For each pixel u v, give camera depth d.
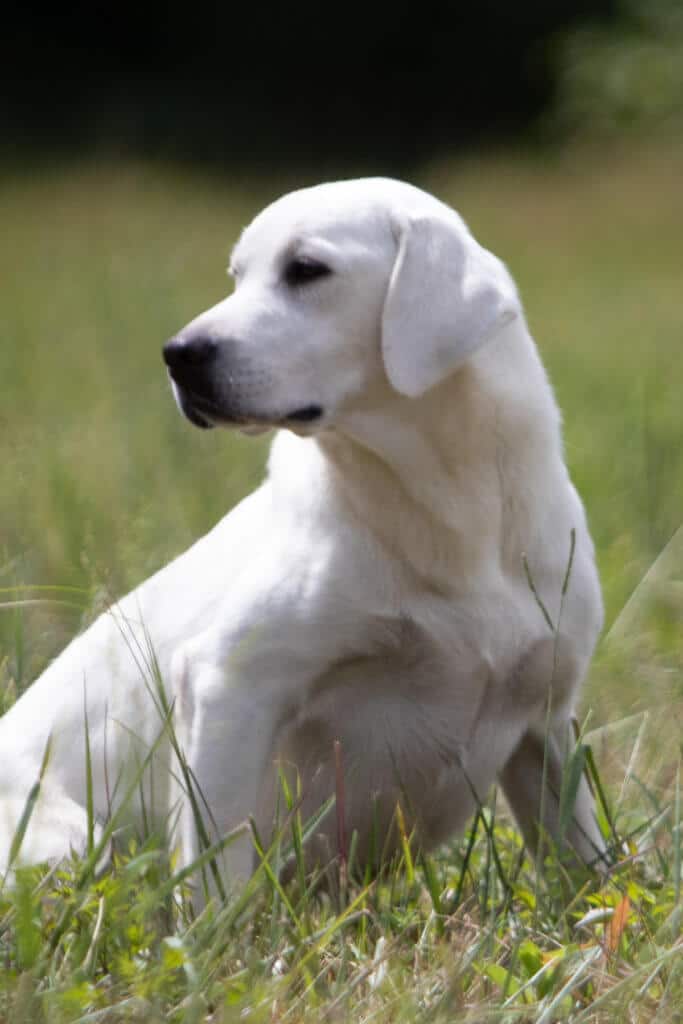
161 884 5.20
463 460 5.64
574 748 6.00
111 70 52.72
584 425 13.18
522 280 26.69
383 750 5.95
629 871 5.69
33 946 4.62
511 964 4.83
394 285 5.62
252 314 5.73
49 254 26.73
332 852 6.09
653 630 8.70
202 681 5.68
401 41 54.09
